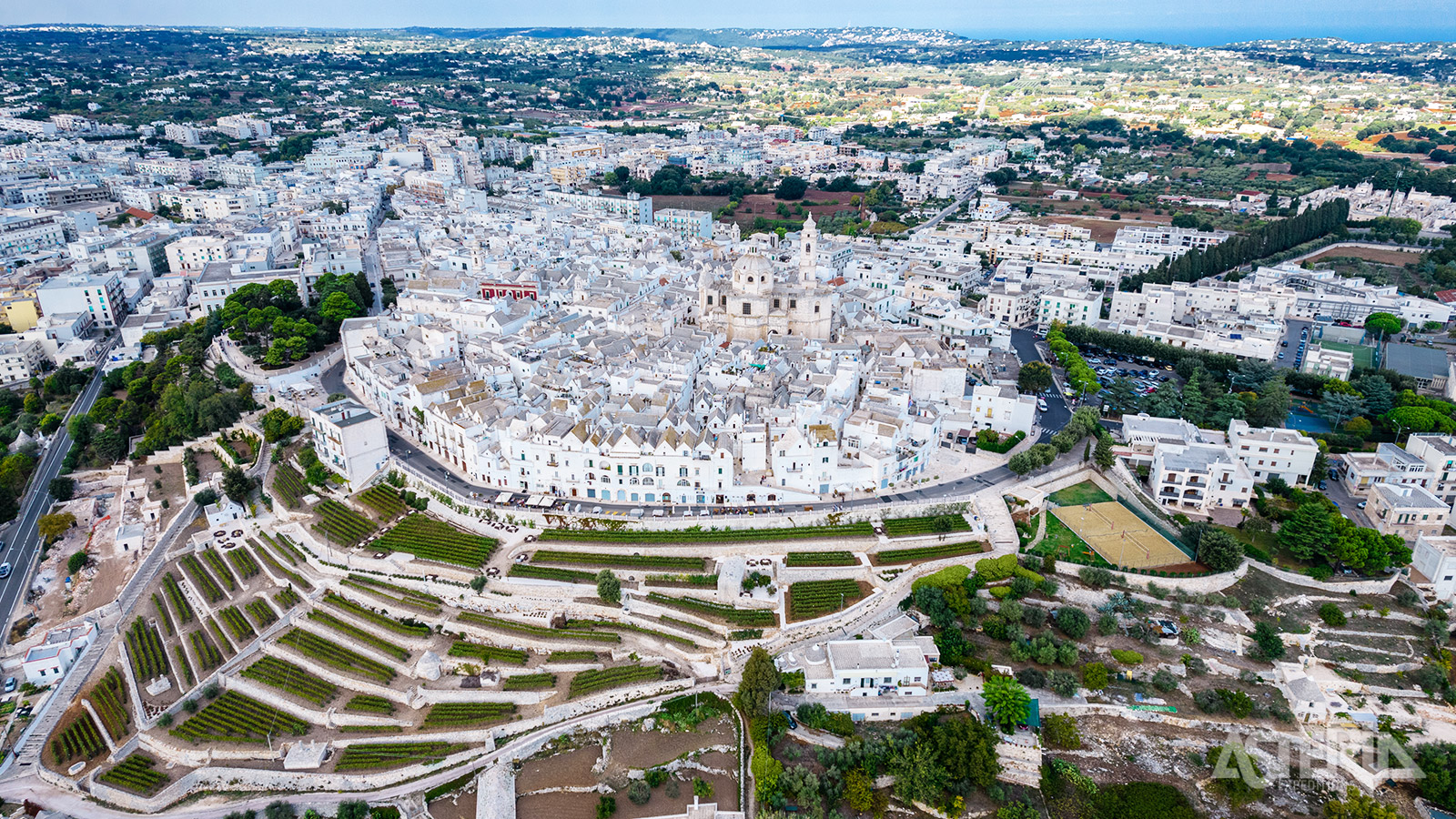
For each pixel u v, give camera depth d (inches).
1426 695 7273.6
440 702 7588.6
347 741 7313.0
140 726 7524.6
